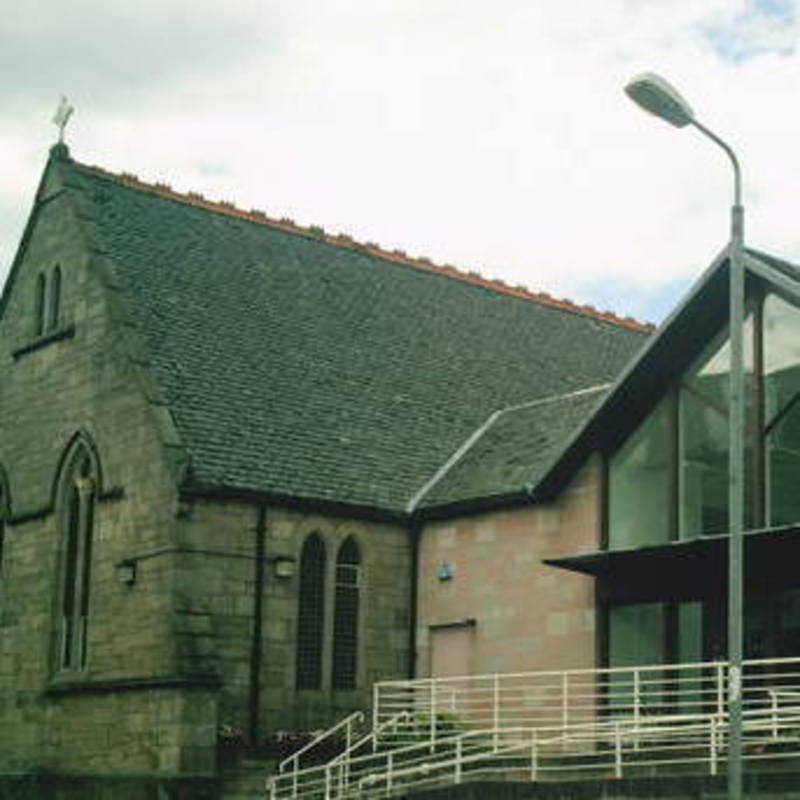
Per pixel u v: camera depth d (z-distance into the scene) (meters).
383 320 33.94
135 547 26.98
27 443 31.02
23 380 31.58
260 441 28.11
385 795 22.80
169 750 24.95
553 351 36.59
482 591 27.56
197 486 26.17
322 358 31.50
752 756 18.50
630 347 39.12
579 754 21.55
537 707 24.61
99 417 28.73
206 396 28.44
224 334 30.39
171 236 32.25
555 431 29.27
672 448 24.38
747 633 22.81
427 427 31.30
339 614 27.92
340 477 28.56
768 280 22.88
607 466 25.61
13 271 32.84
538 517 26.75
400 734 24.48
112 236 31.03
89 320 29.70
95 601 27.88
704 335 24.33
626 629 24.98
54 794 27.31
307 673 27.27
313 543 27.88
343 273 34.78
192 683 24.98
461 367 33.88
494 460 29.41
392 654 28.39
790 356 23.00
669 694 21.64
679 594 23.91
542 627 26.27
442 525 28.66
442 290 36.38
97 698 26.98
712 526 23.62
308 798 24.84
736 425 16.12
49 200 32.09
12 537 30.86
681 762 19.16
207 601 26.06
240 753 25.36
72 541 29.33
